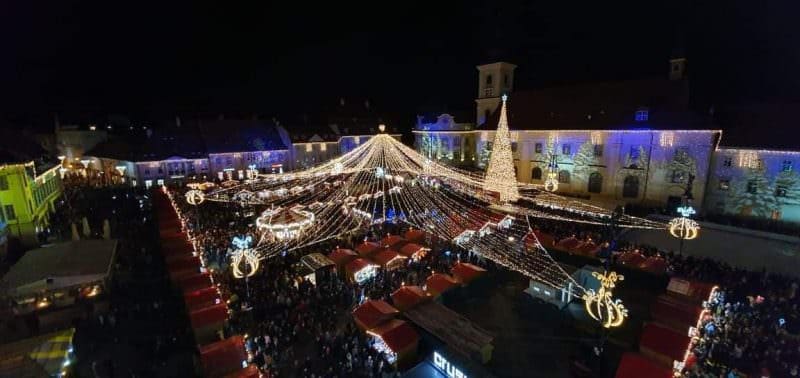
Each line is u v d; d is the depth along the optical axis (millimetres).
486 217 36062
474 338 19312
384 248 29016
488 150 55531
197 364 18984
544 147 48812
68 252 25281
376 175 56719
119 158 55844
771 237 29781
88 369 18547
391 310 20812
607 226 33938
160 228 31969
